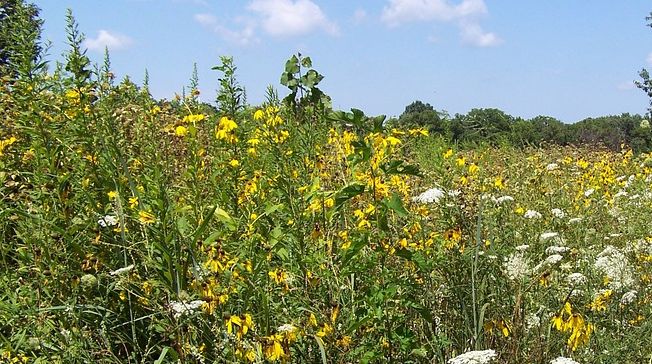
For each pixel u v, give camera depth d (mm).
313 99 5559
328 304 3814
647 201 7527
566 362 3379
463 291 4191
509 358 3994
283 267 4105
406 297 4066
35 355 3711
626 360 4184
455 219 4500
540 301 4219
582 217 5902
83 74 5043
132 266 3785
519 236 5234
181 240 3934
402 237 4387
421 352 3914
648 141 16625
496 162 8656
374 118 4215
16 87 5250
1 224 4438
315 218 4254
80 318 3848
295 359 3842
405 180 5801
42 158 4840
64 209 4469
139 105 5891
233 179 4969
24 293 3922
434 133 8375
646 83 25078
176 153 5383
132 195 4789
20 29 5453
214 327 3561
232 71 5867
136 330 4094
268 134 5152
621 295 4789
